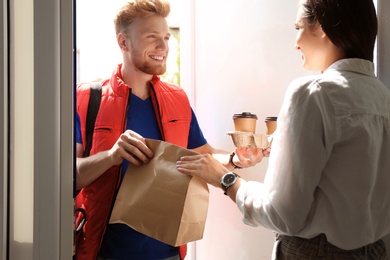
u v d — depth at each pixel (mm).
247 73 1730
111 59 2350
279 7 1644
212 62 1818
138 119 1527
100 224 1417
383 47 1350
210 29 1819
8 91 1018
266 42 1681
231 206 1771
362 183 966
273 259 1128
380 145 1013
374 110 994
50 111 1013
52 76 1008
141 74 1538
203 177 1208
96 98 1477
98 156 1360
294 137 963
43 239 1021
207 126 1840
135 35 1479
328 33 1031
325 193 987
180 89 1640
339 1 1005
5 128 1001
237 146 1412
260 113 1704
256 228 1715
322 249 1017
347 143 963
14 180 1040
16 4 1026
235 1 1742
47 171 1018
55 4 1003
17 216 1044
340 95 961
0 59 989
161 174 1251
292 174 965
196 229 1255
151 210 1240
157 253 1491
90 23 2336
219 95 1805
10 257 1038
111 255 1454
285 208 976
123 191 1304
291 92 991
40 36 1006
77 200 1490
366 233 994
